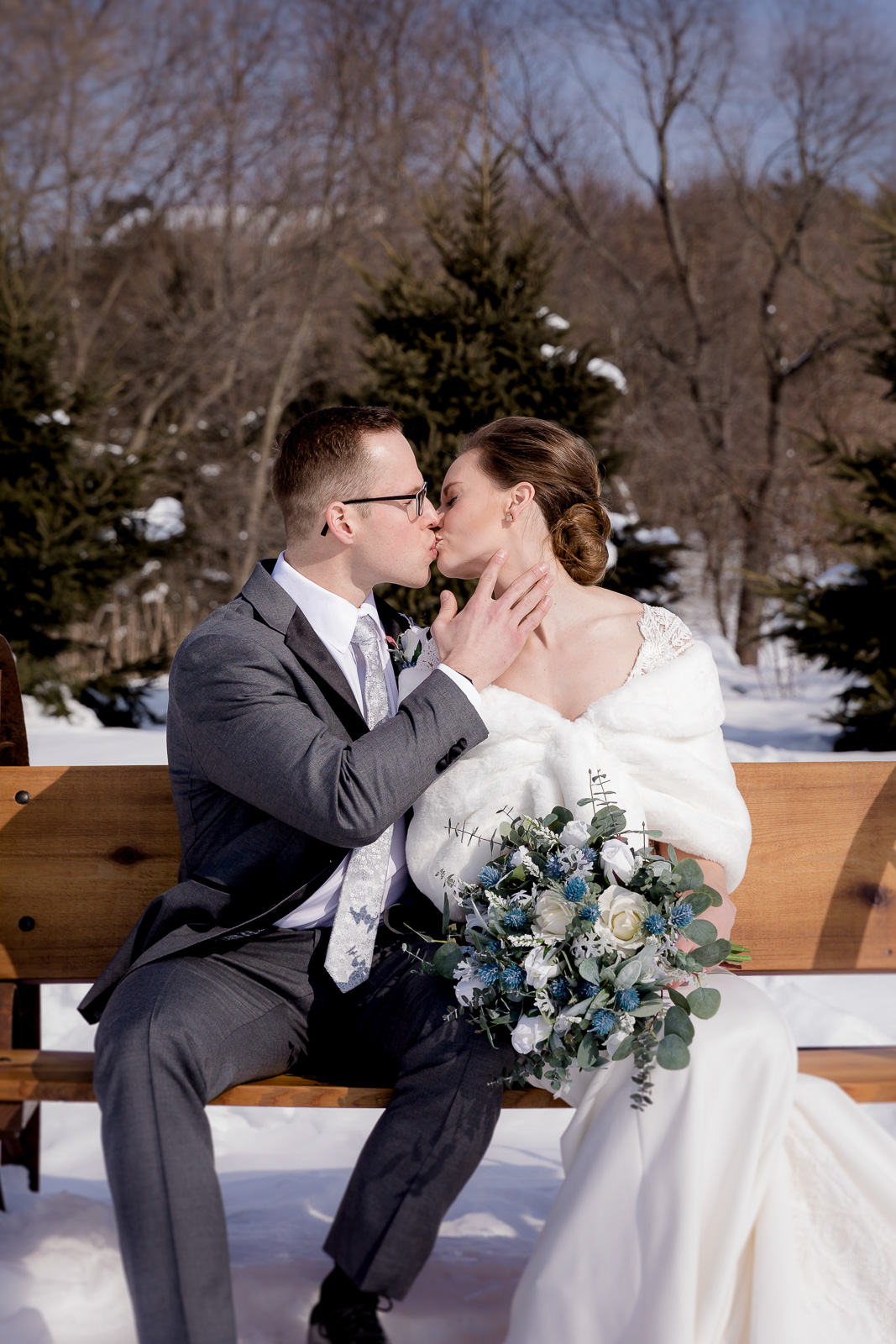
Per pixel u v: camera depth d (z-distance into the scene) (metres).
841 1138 1.84
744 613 18.61
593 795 1.96
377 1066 2.11
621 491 18.30
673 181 21.34
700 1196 1.73
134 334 19.73
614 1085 1.86
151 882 2.39
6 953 2.39
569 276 21.62
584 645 2.17
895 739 9.01
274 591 2.22
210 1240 1.72
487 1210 2.42
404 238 19.17
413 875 2.18
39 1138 2.60
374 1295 1.80
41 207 19.98
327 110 20.72
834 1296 1.80
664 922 1.85
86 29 19.81
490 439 2.30
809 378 19.98
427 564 2.30
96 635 14.85
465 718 2.06
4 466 10.16
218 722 2.07
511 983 1.86
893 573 8.86
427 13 20.78
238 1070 2.00
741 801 2.14
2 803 2.42
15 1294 1.95
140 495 10.65
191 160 20.66
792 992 3.23
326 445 2.25
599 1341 1.71
